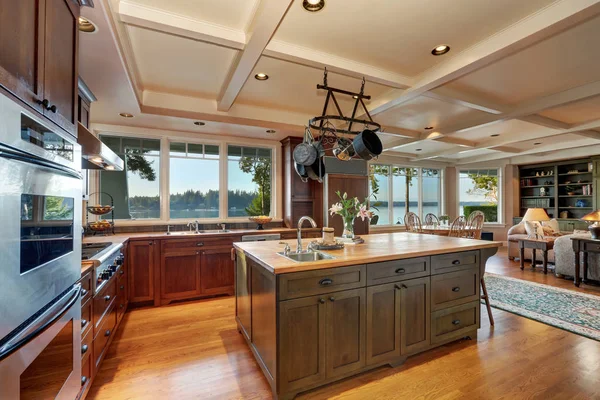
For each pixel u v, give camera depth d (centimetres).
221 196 470
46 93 118
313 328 193
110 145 407
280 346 183
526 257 588
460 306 258
